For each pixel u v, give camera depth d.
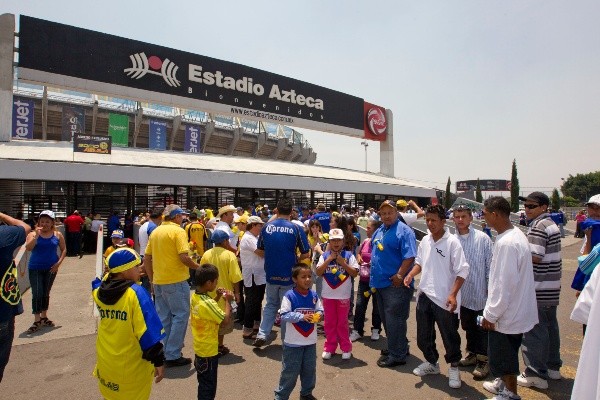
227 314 3.46
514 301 3.25
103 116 31.52
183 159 22.66
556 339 4.03
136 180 17.80
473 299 4.25
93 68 20.05
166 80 22.56
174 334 4.46
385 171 36.69
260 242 5.16
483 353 4.09
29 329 5.47
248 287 5.45
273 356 4.75
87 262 12.32
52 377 4.13
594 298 1.68
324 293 4.69
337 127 31.55
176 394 3.74
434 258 4.00
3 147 17.22
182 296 4.57
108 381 2.51
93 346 4.99
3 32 18.23
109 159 18.53
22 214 15.08
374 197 31.22
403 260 4.25
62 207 16.97
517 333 3.25
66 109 22.64
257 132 41.47
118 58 20.89
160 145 26.38
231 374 4.20
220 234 5.16
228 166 23.02
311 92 29.91
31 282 5.58
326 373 4.23
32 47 18.41
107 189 19.75
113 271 2.53
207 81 24.27
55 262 5.76
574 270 11.16
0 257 2.99
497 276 3.27
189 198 20.56
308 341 3.44
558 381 3.98
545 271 3.86
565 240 20.16
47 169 15.67
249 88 26.25
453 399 3.59
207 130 35.72
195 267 4.58
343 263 4.59
